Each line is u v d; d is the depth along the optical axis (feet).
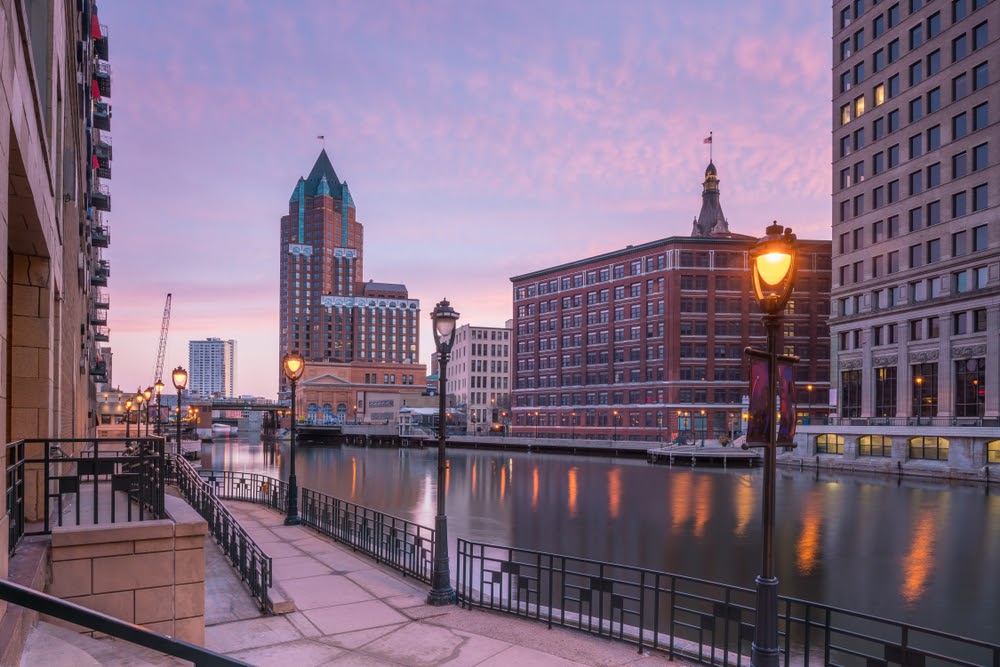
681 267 298.76
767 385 25.25
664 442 273.95
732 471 205.26
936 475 175.01
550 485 166.09
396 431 439.63
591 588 35.45
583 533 98.37
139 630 8.20
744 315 297.12
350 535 60.39
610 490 154.10
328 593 42.04
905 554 82.53
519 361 383.45
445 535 41.63
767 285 25.95
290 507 70.13
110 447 123.85
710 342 295.69
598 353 336.29
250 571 40.32
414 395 541.34
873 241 219.00
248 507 83.92
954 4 189.78
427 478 188.75
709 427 290.56
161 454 28.43
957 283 187.83
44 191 31.86
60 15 42.16
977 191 182.09
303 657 30.25
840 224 235.20
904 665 25.54
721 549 86.38
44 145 30.78
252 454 320.09
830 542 90.27
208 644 31.53
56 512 34.22
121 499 39.09
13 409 34.91
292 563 50.93
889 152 213.05
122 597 25.34
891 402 209.97
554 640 33.94
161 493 28.30
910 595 64.80
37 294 36.24
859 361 223.71
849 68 230.89
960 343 185.16
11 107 20.71
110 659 21.79
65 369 65.05
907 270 203.51
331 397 600.80
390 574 48.16
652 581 69.82
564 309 357.82
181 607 26.32
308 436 476.95
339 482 177.99
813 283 296.92
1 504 18.48
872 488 153.79
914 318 200.54
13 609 17.39
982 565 76.43
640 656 31.81
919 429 182.60
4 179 19.07
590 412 335.88
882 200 215.72
